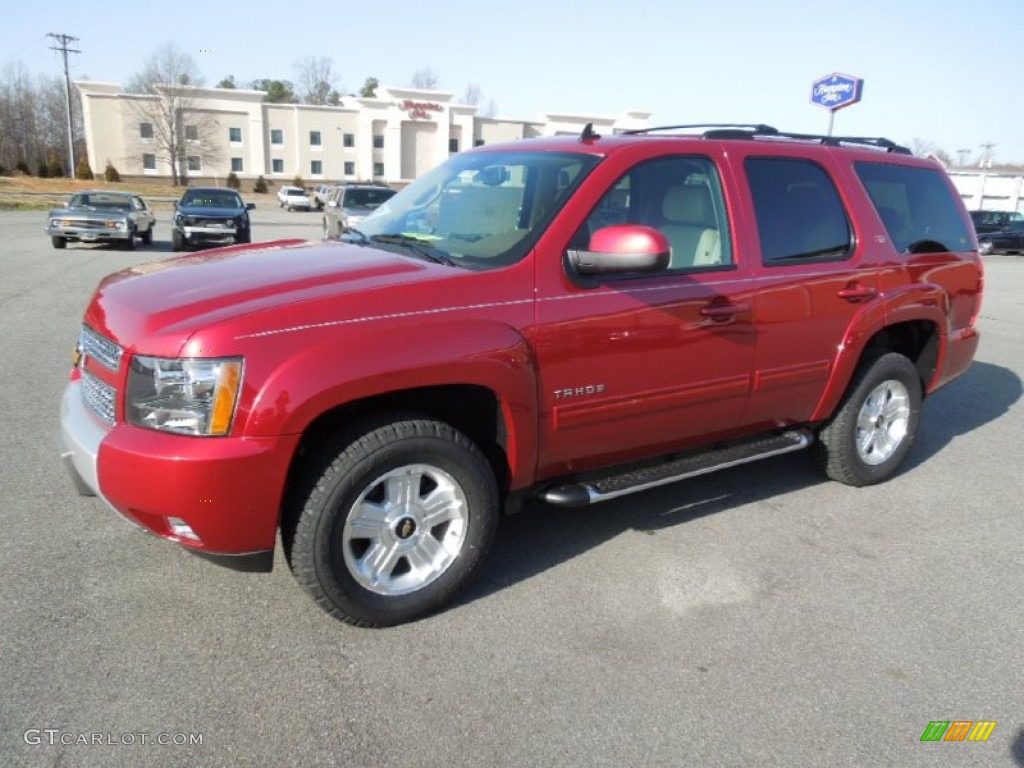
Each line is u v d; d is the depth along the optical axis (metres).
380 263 3.26
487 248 3.35
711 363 3.77
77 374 3.57
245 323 2.71
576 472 3.61
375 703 2.69
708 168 3.85
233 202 20.64
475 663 2.93
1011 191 45.56
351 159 76.62
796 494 4.70
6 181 57.78
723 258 3.86
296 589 3.39
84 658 2.85
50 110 88.94
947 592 3.60
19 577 3.37
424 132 75.06
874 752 2.57
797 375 4.16
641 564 3.74
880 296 4.44
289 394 2.70
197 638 3.01
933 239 4.91
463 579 3.26
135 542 3.72
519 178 3.69
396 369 2.85
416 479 3.09
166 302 2.94
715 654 3.05
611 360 3.42
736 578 3.65
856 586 3.62
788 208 4.11
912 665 3.04
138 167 73.56
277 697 2.70
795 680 2.91
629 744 2.55
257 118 73.62
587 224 3.39
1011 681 2.96
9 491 4.21
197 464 2.63
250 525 2.75
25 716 2.54
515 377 3.12
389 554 3.09
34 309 9.71
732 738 2.60
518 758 2.47
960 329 5.15
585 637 3.13
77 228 17.62
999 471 5.25
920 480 5.03
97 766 2.35
